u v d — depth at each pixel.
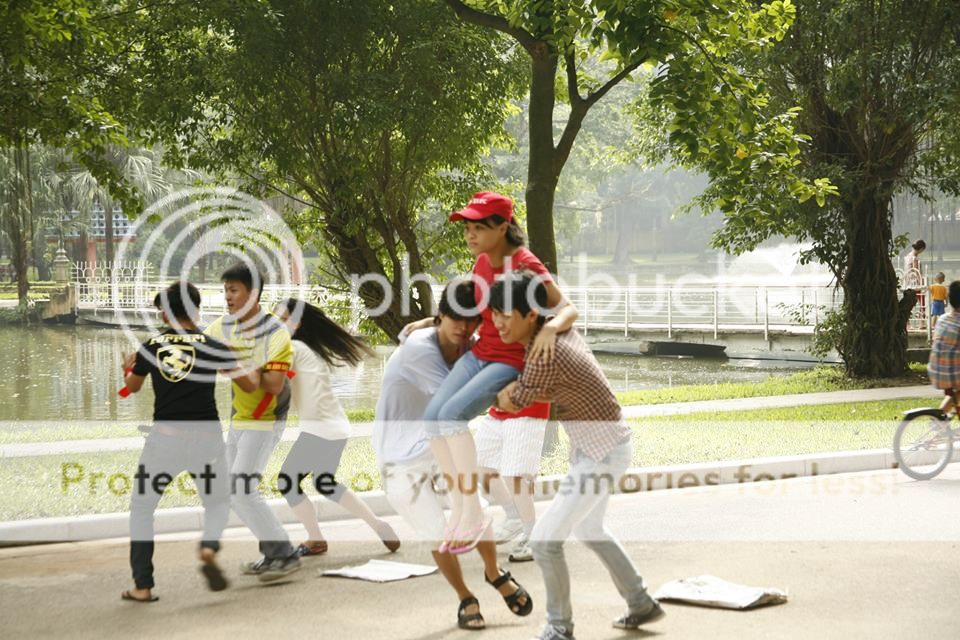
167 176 40.34
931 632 5.62
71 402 21.20
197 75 14.77
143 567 6.58
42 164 44.03
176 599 6.62
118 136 12.85
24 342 36.41
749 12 13.08
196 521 8.91
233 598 6.60
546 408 7.53
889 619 5.87
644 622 5.74
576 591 6.62
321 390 7.69
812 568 7.11
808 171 21.34
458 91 15.20
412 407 6.79
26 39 11.90
